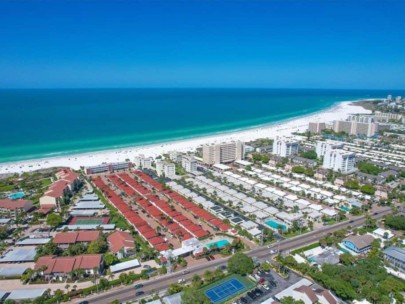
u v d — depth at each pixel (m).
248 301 143.12
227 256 182.88
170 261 173.50
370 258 170.62
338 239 193.50
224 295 147.38
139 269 170.00
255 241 199.00
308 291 140.50
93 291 150.88
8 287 155.12
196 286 150.50
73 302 143.88
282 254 183.25
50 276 160.75
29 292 148.00
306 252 183.12
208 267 172.25
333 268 158.25
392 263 172.75
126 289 153.25
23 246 194.88
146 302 142.25
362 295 143.50
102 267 169.88
